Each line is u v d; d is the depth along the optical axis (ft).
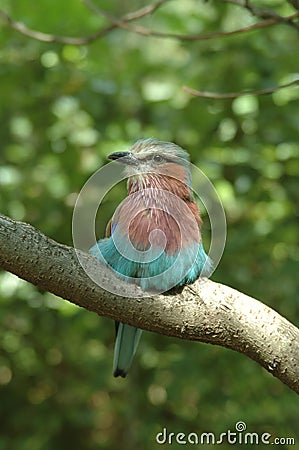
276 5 38.19
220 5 40.81
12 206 41.55
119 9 47.11
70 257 18.33
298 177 40.73
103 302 18.62
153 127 43.47
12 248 17.88
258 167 40.91
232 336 18.98
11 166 43.60
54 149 43.04
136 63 45.68
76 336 44.65
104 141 42.45
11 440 45.73
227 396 40.96
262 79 40.70
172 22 45.03
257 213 40.91
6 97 42.50
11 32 41.81
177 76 44.65
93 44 43.45
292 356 18.75
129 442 45.06
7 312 42.16
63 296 18.61
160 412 44.27
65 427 48.39
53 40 28.94
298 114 40.09
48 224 41.09
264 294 38.91
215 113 41.50
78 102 42.22
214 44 41.55
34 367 46.19
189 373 40.57
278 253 40.42
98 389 44.70
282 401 40.29
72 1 43.19
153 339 42.22
